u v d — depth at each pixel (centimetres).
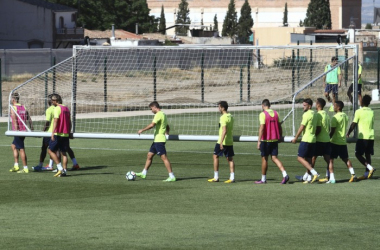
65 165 4275
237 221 2927
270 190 3694
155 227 2817
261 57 10200
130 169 4531
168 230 2766
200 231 2747
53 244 2548
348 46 4359
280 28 19438
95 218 3000
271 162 4809
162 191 3691
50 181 4044
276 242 2570
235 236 2662
